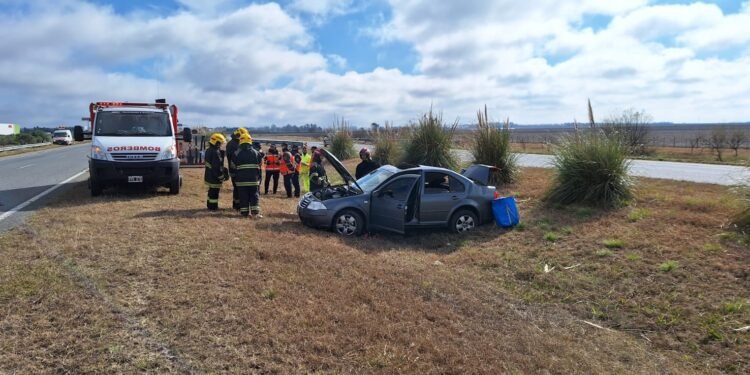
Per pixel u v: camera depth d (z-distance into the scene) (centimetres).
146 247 663
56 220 830
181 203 1104
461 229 972
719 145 3425
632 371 458
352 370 394
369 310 520
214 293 514
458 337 482
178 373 364
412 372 398
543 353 468
